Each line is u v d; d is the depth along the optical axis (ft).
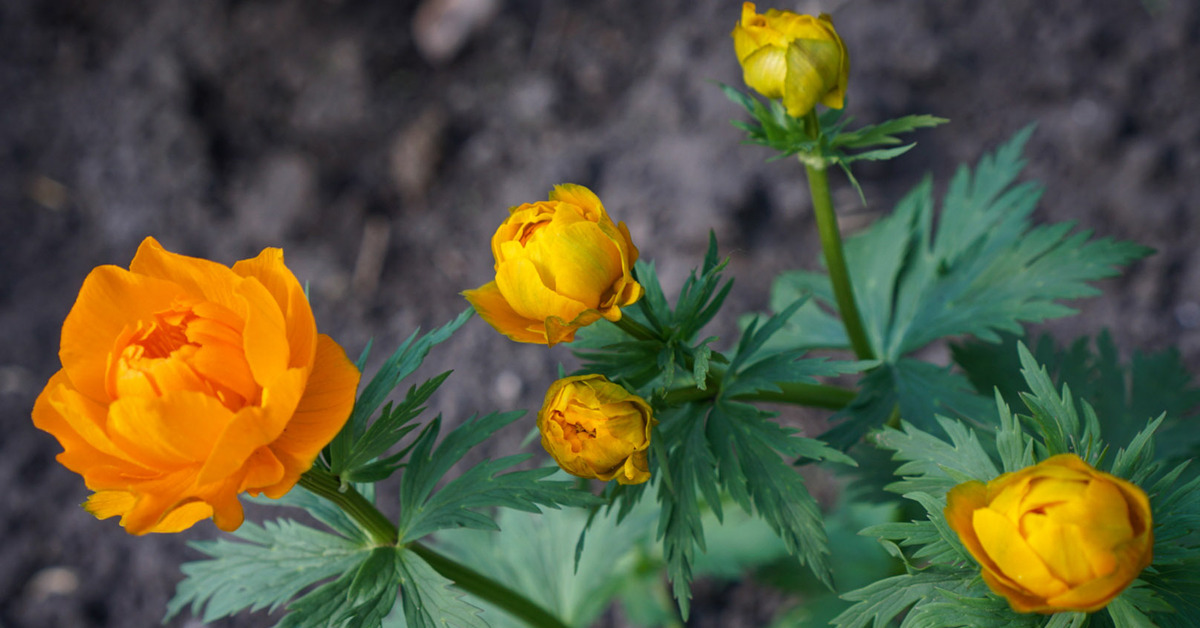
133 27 2.96
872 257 1.72
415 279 2.69
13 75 2.97
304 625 1.37
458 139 2.86
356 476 1.33
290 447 1.25
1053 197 2.53
